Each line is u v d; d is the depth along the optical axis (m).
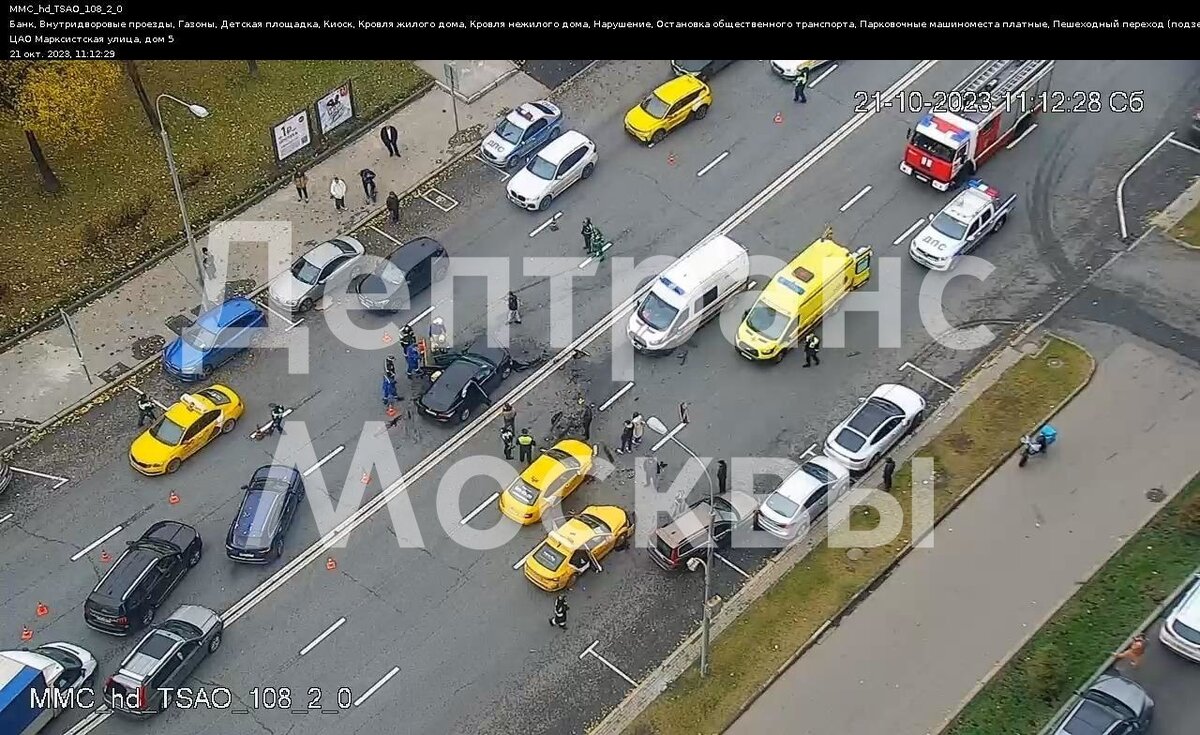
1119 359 55.91
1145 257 59.50
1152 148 63.88
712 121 66.88
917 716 45.69
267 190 64.38
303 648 48.50
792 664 47.41
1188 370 55.31
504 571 50.53
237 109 67.56
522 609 49.44
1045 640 47.28
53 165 64.56
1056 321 57.53
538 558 49.53
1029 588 48.88
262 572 50.62
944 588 49.16
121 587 48.12
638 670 47.59
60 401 56.22
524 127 64.81
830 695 46.44
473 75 69.44
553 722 46.34
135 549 49.34
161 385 56.94
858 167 64.25
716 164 64.94
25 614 49.34
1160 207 61.44
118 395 56.59
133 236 61.97
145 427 55.25
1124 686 44.28
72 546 51.38
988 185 62.97
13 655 46.28
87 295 59.81
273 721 46.56
